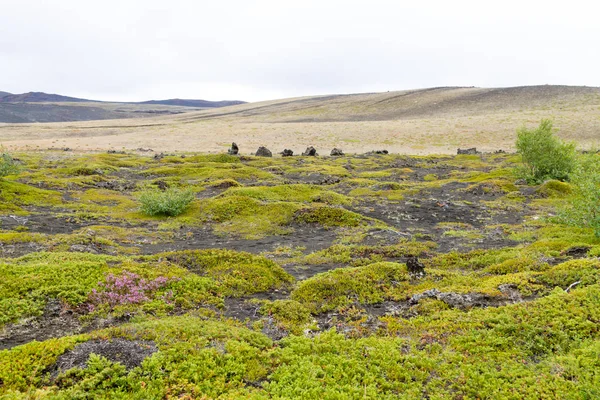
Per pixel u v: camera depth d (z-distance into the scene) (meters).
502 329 11.29
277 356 10.56
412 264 17.52
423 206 37.59
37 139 131.88
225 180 50.94
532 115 143.25
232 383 9.17
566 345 10.28
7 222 27.92
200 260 18.53
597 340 10.18
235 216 32.75
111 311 13.28
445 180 54.81
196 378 9.11
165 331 10.88
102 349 9.74
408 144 117.06
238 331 11.63
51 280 14.39
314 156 88.75
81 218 31.44
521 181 48.00
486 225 30.11
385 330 12.24
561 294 12.70
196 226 30.67
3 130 161.88
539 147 47.22
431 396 8.79
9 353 9.48
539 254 18.48
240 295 15.59
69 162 67.31
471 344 10.75
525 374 9.30
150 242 25.81
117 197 42.12
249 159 78.75
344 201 39.41
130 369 9.19
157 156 81.62
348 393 8.86
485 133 122.94
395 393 9.07
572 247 18.47
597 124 117.19
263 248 24.66
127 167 68.88
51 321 12.46
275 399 8.41
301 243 25.78
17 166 42.84
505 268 17.14
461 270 18.72
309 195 41.81
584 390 8.45
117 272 15.50
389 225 31.03
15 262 17.00
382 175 62.34
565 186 42.44
